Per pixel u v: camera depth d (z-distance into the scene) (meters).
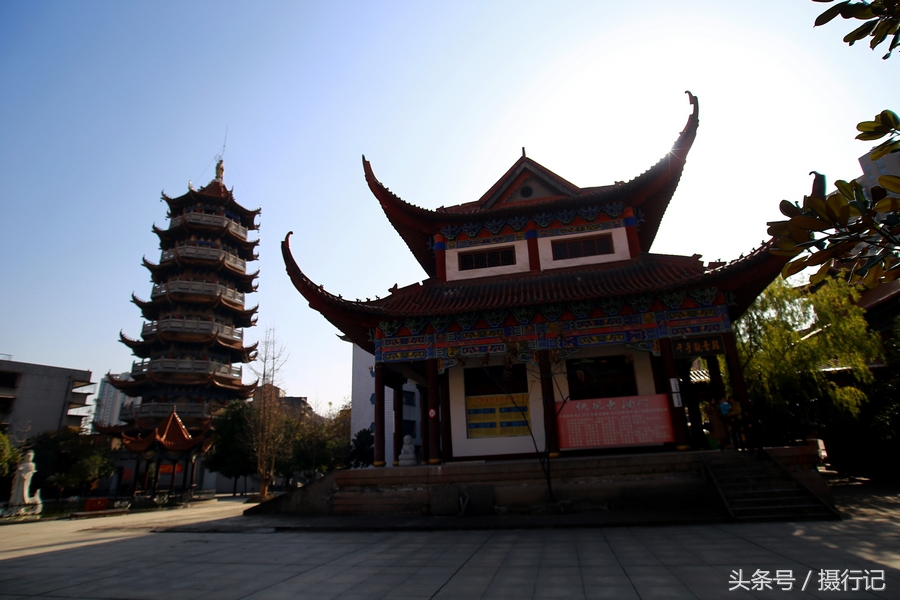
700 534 13.12
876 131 5.12
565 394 22.89
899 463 26.17
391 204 25.14
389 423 63.84
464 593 8.59
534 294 22.45
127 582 10.36
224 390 64.56
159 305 64.25
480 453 22.78
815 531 12.87
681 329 20.94
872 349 26.23
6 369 62.81
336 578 10.09
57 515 35.19
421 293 24.56
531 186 27.17
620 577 9.12
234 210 71.56
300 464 58.53
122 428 59.19
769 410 27.47
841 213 4.63
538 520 16.19
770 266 19.72
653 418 20.19
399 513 19.38
